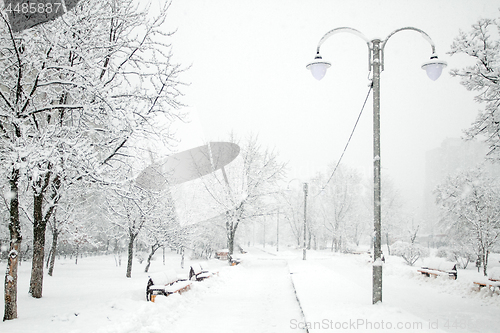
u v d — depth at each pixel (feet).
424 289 43.06
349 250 147.64
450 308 30.83
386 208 164.35
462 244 90.38
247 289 42.42
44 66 27.37
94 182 29.12
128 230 62.28
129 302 28.27
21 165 21.80
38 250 34.12
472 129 41.96
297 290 35.94
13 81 29.37
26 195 42.19
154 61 32.14
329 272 54.80
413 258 90.74
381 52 28.50
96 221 86.79
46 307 28.07
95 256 135.54
